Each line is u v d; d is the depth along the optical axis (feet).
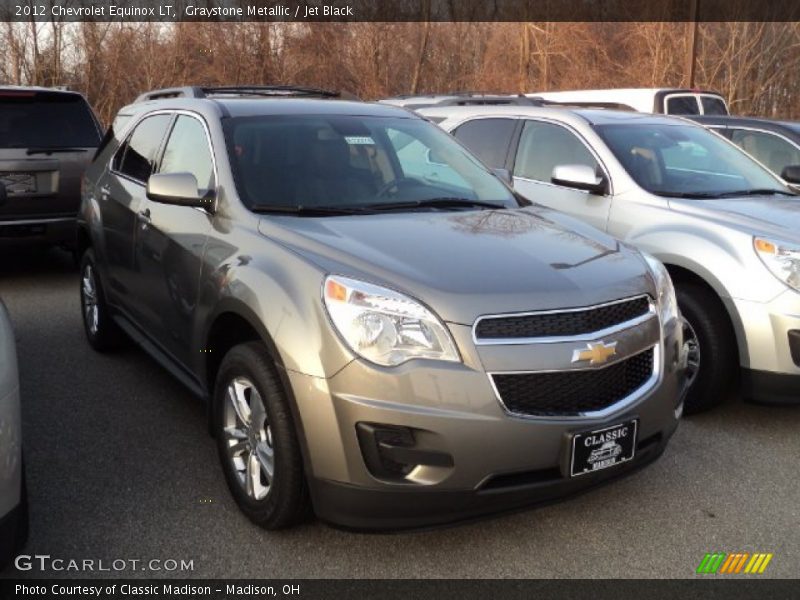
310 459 10.57
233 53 80.38
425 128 16.76
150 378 18.29
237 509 12.47
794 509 12.76
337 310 10.53
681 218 17.17
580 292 11.03
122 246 17.26
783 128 28.09
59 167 27.02
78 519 12.15
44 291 26.91
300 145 14.74
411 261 11.25
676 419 12.23
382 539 11.70
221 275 12.46
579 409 10.75
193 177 13.70
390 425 10.11
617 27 89.56
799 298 14.88
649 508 12.74
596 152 19.94
